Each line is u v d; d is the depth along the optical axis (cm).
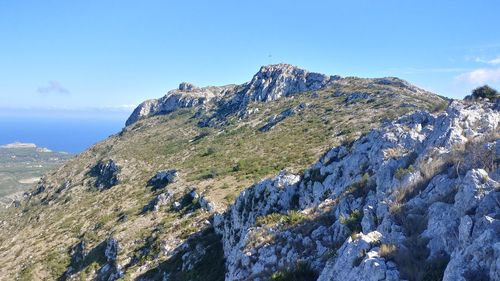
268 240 2345
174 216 6041
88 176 12700
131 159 12356
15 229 10475
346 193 2417
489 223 1123
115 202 8756
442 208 1411
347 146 3434
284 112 13200
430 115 3038
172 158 11588
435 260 1184
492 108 2809
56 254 6850
